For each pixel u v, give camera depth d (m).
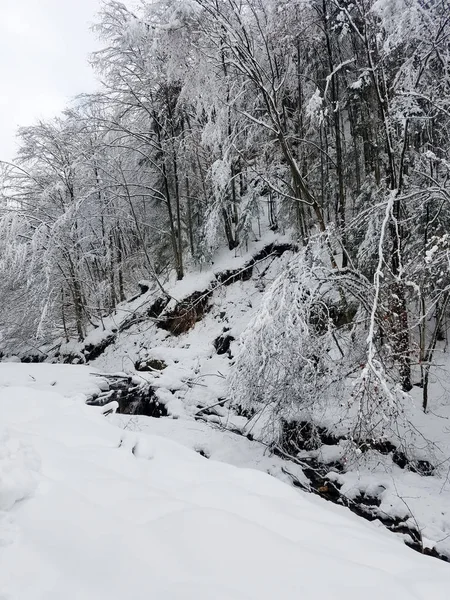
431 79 8.38
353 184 13.54
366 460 6.26
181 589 1.65
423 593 1.85
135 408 10.62
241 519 2.26
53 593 1.56
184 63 12.10
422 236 8.51
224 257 15.04
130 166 16.62
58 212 16.11
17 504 2.16
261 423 8.02
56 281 15.69
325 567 1.92
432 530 4.81
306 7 9.51
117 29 12.64
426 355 8.00
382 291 6.64
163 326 14.45
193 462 3.33
